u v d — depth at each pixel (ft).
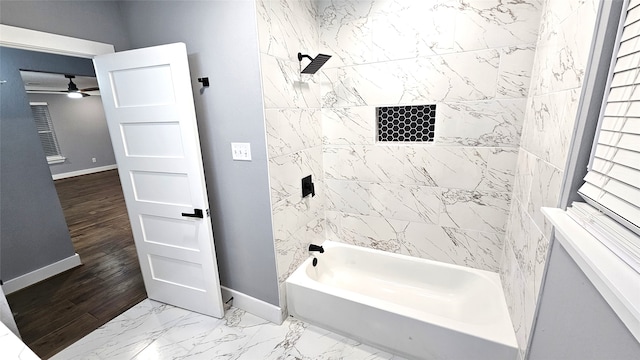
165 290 7.09
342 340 5.98
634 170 2.15
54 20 5.38
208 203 6.29
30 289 7.98
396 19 6.07
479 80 5.64
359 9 6.35
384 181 7.11
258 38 4.93
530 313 3.96
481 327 4.84
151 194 6.36
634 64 2.21
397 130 6.77
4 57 7.67
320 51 6.93
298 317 6.57
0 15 4.74
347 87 6.90
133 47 6.46
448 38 5.71
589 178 2.76
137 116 5.83
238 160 5.83
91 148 25.94
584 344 2.54
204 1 5.22
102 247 10.57
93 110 25.84
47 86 20.57
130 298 7.52
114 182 21.83
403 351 5.45
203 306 6.72
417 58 6.06
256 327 6.39
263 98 5.19
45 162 8.46
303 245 7.13
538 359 3.60
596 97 2.69
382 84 6.52
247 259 6.49
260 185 5.74
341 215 7.90
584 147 2.84
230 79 5.39
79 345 5.97
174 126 5.62
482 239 6.39
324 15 6.70
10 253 7.88
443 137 6.23
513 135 5.59
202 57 5.56
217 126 5.84
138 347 5.88
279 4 5.43
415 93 6.25
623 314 1.95
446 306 6.60
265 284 6.43
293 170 6.39
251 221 6.12
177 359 5.57
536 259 3.88
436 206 6.68
